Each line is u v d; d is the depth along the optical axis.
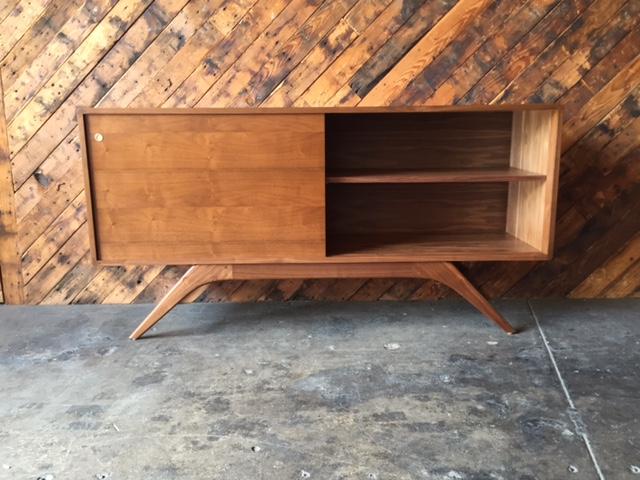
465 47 2.39
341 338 2.21
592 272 2.58
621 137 2.45
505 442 1.52
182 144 2.05
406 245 2.32
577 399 1.74
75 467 1.43
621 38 2.37
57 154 2.46
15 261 2.56
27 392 1.81
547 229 2.15
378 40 2.38
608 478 1.38
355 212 2.54
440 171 2.36
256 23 2.37
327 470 1.41
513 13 2.36
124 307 2.55
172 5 2.35
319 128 2.05
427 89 2.42
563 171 2.49
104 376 1.92
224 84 2.41
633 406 1.70
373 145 2.47
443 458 1.46
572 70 2.40
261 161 2.07
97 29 2.36
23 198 2.49
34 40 2.37
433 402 1.73
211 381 1.88
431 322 2.37
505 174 2.19
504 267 2.59
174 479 1.38
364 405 1.71
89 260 2.56
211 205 2.10
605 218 2.53
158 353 2.09
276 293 2.60
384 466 1.43
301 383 1.85
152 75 2.40
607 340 2.17
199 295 2.61
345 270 2.20
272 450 1.49
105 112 2.00
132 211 2.09
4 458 1.47
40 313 2.49
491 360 2.01
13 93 2.40
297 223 2.12
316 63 2.40
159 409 1.70
